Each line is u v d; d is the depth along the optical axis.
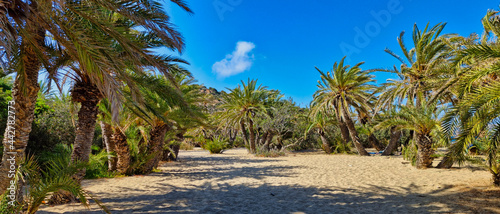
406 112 11.49
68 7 4.01
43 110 11.73
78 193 3.57
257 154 21.75
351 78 20.50
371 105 21.02
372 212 5.04
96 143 13.84
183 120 11.21
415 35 15.06
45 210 5.12
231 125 27.72
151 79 6.27
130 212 5.14
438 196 6.04
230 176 10.09
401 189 7.03
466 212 4.71
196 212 5.19
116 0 4.29
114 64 4.24
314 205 5.66
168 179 9.39
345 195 6.54
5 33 3.11
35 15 3.94
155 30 4.71
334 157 18.72
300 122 26.86
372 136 23.50
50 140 10.38
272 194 6.78
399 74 16.30
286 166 13.30
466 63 7.02
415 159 11.89
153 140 11.19
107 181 8.91
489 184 7.02
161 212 5.17
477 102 4.86
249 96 25.62
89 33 4.27
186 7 4.94
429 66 13.93
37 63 4.66
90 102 6.14
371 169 11.39
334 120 23.75
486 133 5.61
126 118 9.33
